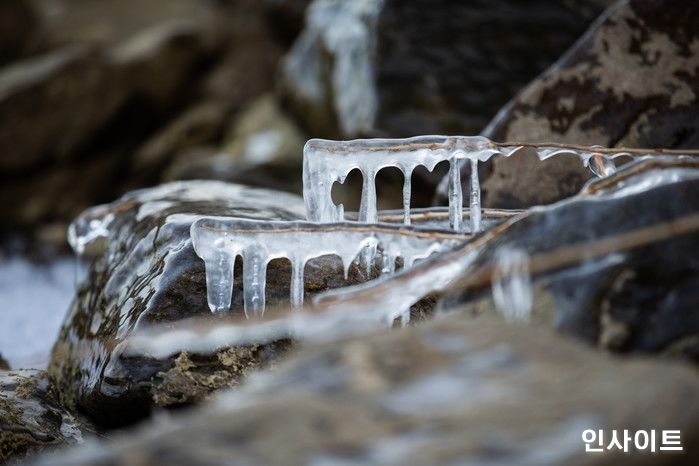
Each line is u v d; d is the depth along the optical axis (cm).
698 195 264
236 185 528
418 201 706
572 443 193
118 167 1130
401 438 201
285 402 214
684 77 465
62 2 1352
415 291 302
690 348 243
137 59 1138
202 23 1279
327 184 416
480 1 738
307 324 308
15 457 367
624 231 264
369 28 766
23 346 613
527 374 217
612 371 213
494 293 271
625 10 472
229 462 198
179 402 360
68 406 402
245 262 372
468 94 721
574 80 472
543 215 283
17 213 1071
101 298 433
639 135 465
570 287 261
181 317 373
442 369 222
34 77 1084
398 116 721
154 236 424
